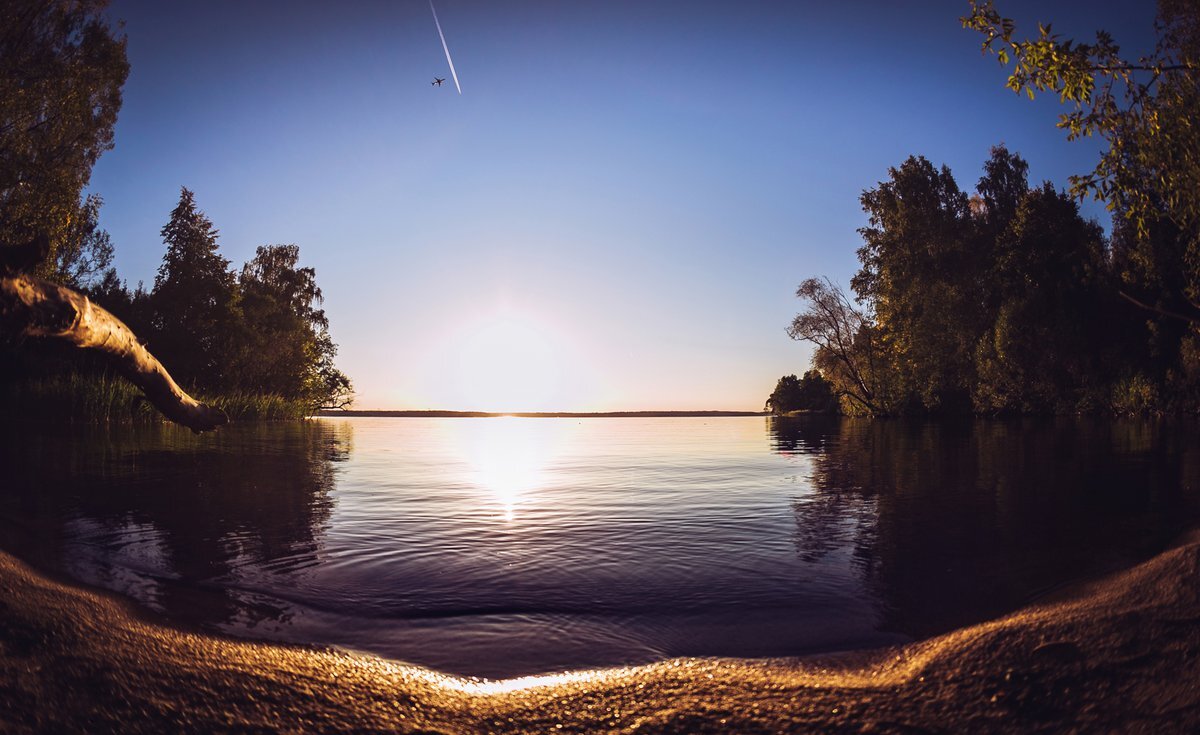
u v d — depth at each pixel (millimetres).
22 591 3467
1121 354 35500
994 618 4320
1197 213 6215
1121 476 11562
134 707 2543
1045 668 2961
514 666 3625
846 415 59031
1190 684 2600
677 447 24047
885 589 5207
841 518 8336
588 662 3703
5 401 27250
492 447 24438
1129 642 3043
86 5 26422
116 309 44344
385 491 10758
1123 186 6387
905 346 43250
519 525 7836
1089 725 2512
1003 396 39188
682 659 3707
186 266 46438
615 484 12102
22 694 2438
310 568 5762
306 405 58188
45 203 25109
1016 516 8156
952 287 42469
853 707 2828
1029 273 37625
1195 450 16125
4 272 2922
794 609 4711
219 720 2559
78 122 26188
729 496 10391
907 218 44031
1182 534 6637
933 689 2943
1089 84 5777
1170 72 6098
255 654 3340
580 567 5883
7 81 23750
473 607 4727
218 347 47125
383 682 3164
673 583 5395
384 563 5980
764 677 3270
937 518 8195
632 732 2656
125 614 3689
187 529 7285
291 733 2541
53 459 13797
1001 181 48750
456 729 2686
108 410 27156
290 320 56875
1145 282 28359
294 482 11609
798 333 50125
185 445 18641
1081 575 5293
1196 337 29141
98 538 6625
